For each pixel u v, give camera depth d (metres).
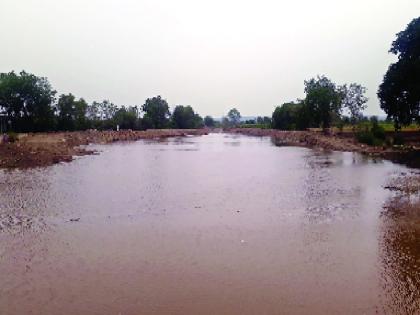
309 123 86.38
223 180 26.52
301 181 25.62
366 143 50.09
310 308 8.86
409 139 50.38
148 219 16.44
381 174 27.52
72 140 58.50
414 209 17.25
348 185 23.69
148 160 39.03
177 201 19.86
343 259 11.70
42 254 12.33
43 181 25.77
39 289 9.87
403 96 43.75
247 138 86.69
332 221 15.82
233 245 13.06
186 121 123.00
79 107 84.69
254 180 26.39
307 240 13.49
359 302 9.09
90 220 16.30
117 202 19.62
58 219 16.45
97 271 10.97
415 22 41.09
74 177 27.62
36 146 42.66
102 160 38.75
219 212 17.56
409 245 12.77
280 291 9.68
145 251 12.55
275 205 18.83
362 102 78.44
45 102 75.75
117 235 14.23
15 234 14.38
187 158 41.19
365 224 15.27
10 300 9.30
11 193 21.78
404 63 40.66
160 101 114.75
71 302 9.17
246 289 9.80
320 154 43.88
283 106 104.38
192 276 10.59
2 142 42.69
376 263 11.34
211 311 8.73
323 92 73.12
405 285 9.92
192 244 13.19
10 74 75.38
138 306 8.97
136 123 102.25
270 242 13.32
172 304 9.05
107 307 8.93
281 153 46.38
